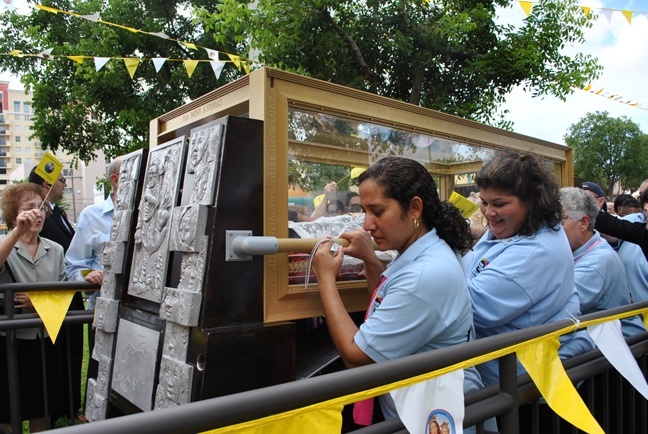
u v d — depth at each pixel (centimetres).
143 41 876
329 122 184
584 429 146
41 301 245
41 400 282
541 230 176
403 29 596
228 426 84
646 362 227
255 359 154
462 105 625
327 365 174
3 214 286
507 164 174
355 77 617
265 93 162
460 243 157
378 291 152
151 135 240
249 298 157
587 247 232
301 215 183
